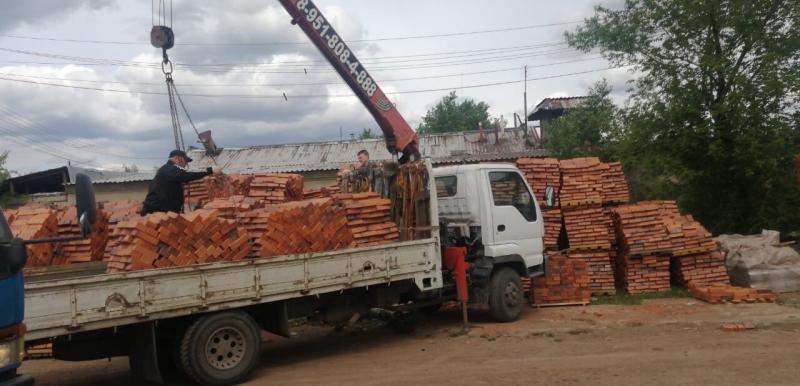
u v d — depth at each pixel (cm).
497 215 1005
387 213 882
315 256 766
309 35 991
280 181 1023
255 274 716
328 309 840
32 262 717
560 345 833
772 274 1170
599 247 1220
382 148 2673
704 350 769
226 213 754
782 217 1639
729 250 1255
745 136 1556
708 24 1627
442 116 4984
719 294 1100
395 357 819
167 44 948
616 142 1864
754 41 1597
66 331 584
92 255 779
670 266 1280
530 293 1163
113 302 614
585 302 1127
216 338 700
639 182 1862
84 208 474
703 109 1638
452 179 1036
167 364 734
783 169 1628
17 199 2714
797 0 1556
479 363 757
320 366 791
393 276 849
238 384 709
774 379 636
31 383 462
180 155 873
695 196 1731
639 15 1712
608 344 826
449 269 971
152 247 663
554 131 2325
